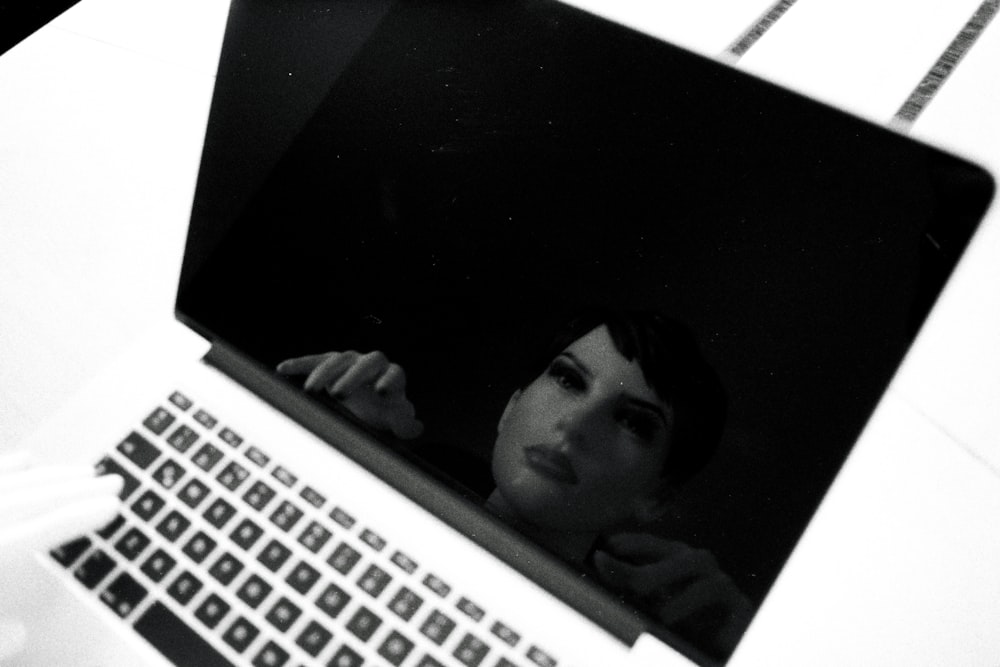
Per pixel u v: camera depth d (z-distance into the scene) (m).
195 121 0.68
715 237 0.53
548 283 0.54
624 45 0.59
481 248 0.55
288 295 0.57
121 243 0.63
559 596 0.49
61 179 0.66
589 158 0.56
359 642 0.47
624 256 0.54
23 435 0.56
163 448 0.54
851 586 0.48
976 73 0.62
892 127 0.59
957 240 0.54
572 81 0.58
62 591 0.49
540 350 0.53
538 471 0.51
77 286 0.61
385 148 0.58
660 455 0.50
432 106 0.59
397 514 0.51
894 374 0.49
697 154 0.55
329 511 0.51
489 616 0.48
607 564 0.49
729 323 0.51
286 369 0.56
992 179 0.55
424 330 0.55
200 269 0.59
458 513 0.51
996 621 0.47
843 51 0.63
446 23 0.61
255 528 0.51
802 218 0.53
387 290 0.56
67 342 0.59
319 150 0.59
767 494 0.48
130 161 0.66
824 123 0.56
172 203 0.64
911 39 0.64
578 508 0.50
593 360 0.52
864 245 0.53
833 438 0.49
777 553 0.48
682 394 0.51
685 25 0.64
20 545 0.46
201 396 0.56
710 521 0.49
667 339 0.51
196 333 0.58
